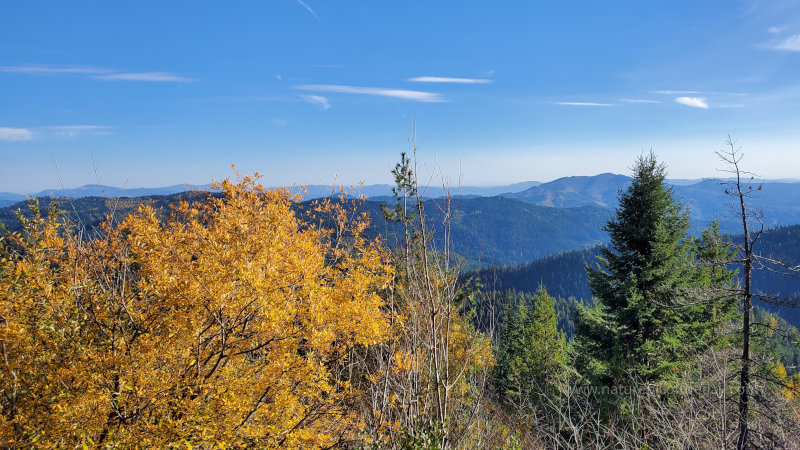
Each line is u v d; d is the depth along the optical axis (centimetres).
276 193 616
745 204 883
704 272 1537
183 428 469
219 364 536
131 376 450
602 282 1426
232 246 498
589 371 1347
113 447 417
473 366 539
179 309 486
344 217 655
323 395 601
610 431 758
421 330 458
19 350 434
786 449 718
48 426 426
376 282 566
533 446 709
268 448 504
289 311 499
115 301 485
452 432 502
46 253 478
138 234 461
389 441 474
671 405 838
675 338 1229
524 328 2458
